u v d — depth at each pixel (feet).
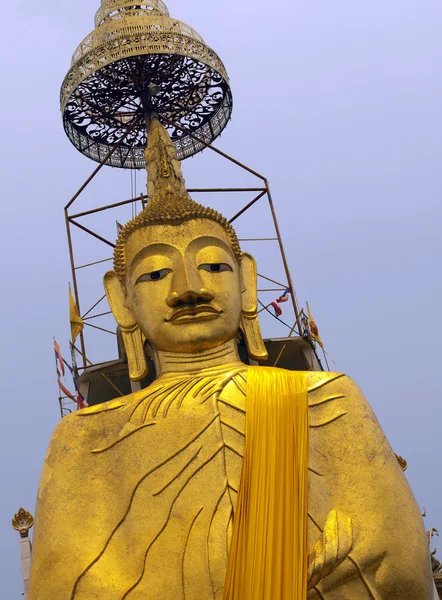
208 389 41.68
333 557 36.60
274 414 40.37
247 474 38.55
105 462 40.91
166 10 71.87
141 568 37.29
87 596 37.22
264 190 70.08
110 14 69.72
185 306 44.52
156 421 40.93
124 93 70.79
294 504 37.88
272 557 36.40
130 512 38.99
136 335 46.83
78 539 38.99
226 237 47.73
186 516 38.06
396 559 37.55
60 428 42.80
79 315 66.90
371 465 39.91
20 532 56.80
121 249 47.50
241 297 47.73
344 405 41.60
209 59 67.51
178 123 74.13
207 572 36.50
